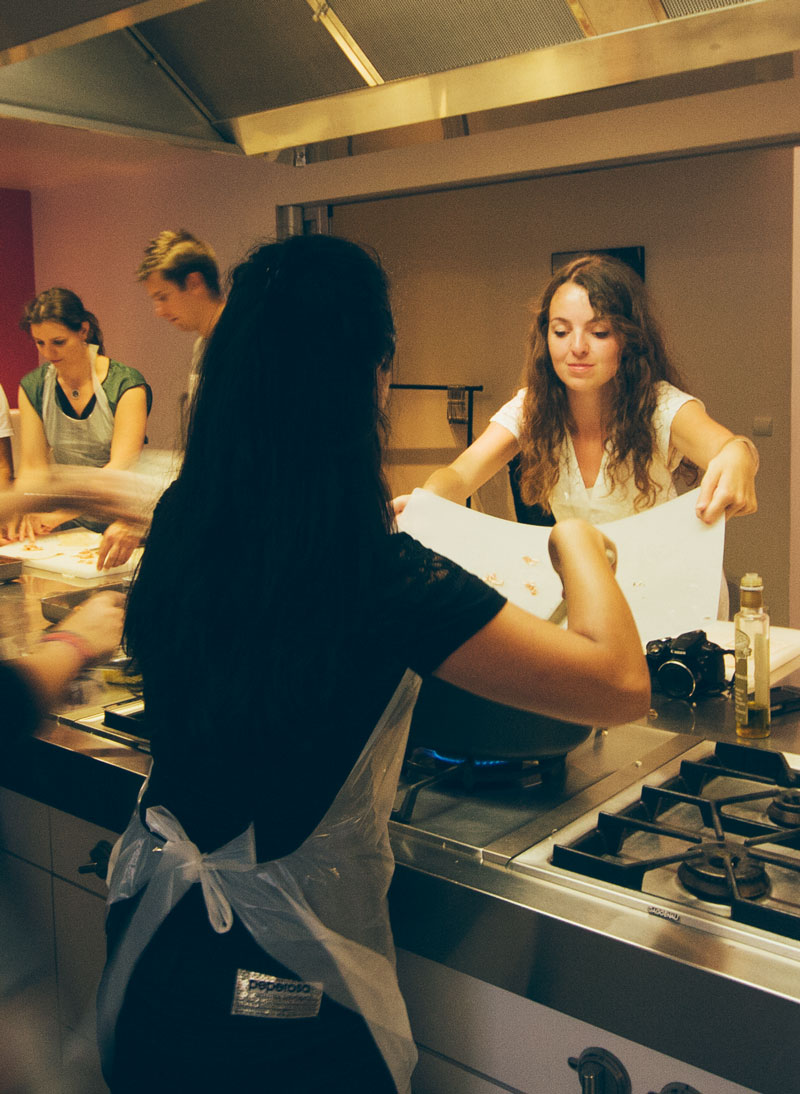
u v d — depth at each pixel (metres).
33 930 1.48
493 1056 0.96
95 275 4.50
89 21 1.54
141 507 1.12
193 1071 0.83
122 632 0.90
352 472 0.78
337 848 0.85
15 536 2.44
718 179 2.80
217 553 0.80
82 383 2.77
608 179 2.98
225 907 0.83
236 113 2.22
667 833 0.96
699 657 1.44
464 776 1.13
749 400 2.89
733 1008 0.77
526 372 1.90
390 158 3.00
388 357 0.82
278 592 0.77
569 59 1.73
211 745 0.81
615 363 1.73
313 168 3.28
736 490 1.40
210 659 0.79
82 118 2.05
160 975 0.85
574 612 0.82
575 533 0.87
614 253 3.01
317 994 0.84
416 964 1.02
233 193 3.64
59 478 1.13
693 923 0.84
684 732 1.30
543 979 0.89
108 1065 0.91
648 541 1.45
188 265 2.41
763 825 0.98
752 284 2.82
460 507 1.53
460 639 0.75
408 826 1.05
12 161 3.89
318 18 1.88
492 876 0.96
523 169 2.70
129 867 0.93
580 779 1.16
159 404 4.35
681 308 2.95
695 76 2.34
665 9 1.55
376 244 3.45
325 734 0.79
